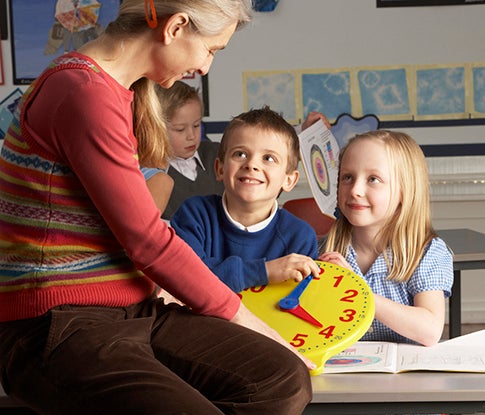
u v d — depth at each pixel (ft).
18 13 13.61
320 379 4.78
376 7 13.67
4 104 13.76
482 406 4.53
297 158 6.43
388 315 5.71
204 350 4.54
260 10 13.65
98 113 4.33
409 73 13.75
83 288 4.46
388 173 6.26
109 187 4.34
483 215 13.89
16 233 4.46
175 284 4.62
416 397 4.49
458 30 13.70
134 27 4.65
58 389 4.19
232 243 6.12
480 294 14.21
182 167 10.86
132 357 4.22
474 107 13.78
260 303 5.37
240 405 4.19
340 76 13.78
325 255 5.94
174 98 10.23
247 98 13.80
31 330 4.37
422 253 6.29
